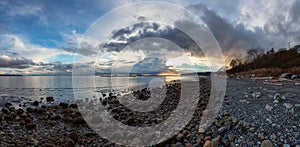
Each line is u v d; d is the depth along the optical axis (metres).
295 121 3.83
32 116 6.47
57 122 5.52
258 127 3.69
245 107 5.33
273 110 4.74
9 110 7.65
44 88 17.88
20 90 16.11
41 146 3.63
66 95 13.01
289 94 6.72
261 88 8.94
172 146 3.32
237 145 3.21
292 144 3.00
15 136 4.28
